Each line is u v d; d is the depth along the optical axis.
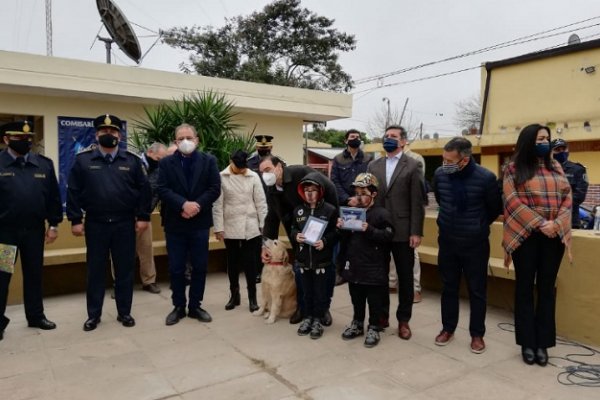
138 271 6.02
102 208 4.15
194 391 2.98
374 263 3.72
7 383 3.11
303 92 10.64
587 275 3.72
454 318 3.75
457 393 2.93
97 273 4.22
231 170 4.73
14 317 4.58
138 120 9.06
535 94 15.97
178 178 4.28
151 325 4.31
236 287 4.83
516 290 3.45
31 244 4.10
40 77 7.57
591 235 3.76
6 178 3.94
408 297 3.90
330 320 4.27
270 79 23.94
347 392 2.95
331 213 3.95
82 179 4.17
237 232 4.66
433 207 13.54
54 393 2.97
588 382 3.07
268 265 4.41
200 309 4.48
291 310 4.46
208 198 4.34
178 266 4.40
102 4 9.73
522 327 3.40
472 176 3.54
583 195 4.88
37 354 3.62
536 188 3.27
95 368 3.34
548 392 2.93
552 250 3.33
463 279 5.28
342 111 11.24
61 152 8.41
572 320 3.82
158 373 3.25
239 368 3.33
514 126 16.56
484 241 3.57
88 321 4.20
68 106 8.45
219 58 24.38
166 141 7.19
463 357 3.50
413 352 3.60
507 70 16.75
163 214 4.45
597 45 14.29
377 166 4.16
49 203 4.28
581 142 14.18
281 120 11.12
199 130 7.16
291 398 2.88
